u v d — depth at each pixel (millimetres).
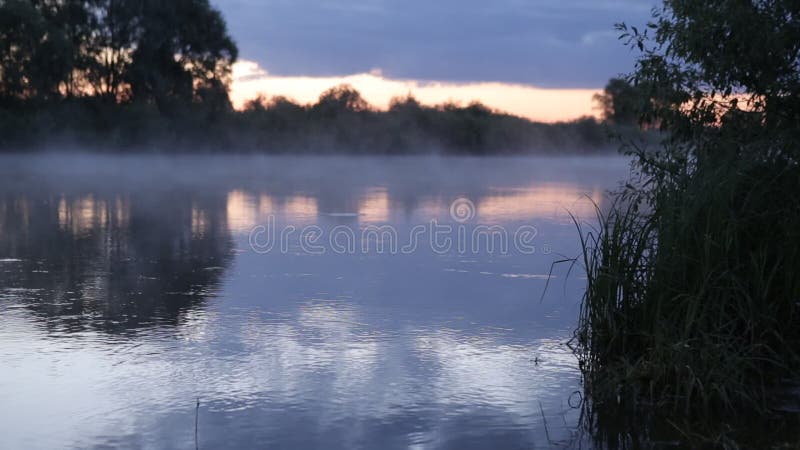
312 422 4109
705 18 5637
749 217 4922
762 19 5512
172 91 48594
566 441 3863
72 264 9000
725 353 4379
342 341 5664
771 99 5695
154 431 3975
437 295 7316
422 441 3869
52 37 42562
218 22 48062
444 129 59312
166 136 46656
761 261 4938
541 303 6977
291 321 6262
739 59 5719
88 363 5082
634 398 4355
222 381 4746
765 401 4387
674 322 4656
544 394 4559
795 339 5008
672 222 4832
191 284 7801
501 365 5109
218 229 12367
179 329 5977
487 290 7559
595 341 5035
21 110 43938
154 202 17531
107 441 3850
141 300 7023
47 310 6590
